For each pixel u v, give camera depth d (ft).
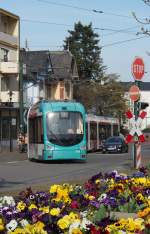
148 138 342.85
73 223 22.25
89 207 28.17
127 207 28.86
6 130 203.51
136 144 72.74
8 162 121.70
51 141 113.29
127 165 98.27
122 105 318.45
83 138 114.83
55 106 115.03
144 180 36.14
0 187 62.18
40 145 115.96
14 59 214.07
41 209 26.37
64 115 114.42
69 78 267.80
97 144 186.50
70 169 95.09
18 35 216.95
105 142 177.27
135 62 72.02
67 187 32.89
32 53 254.06
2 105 197.26
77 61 326.03
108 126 202.59
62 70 267.18
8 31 212.84
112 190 32.19
